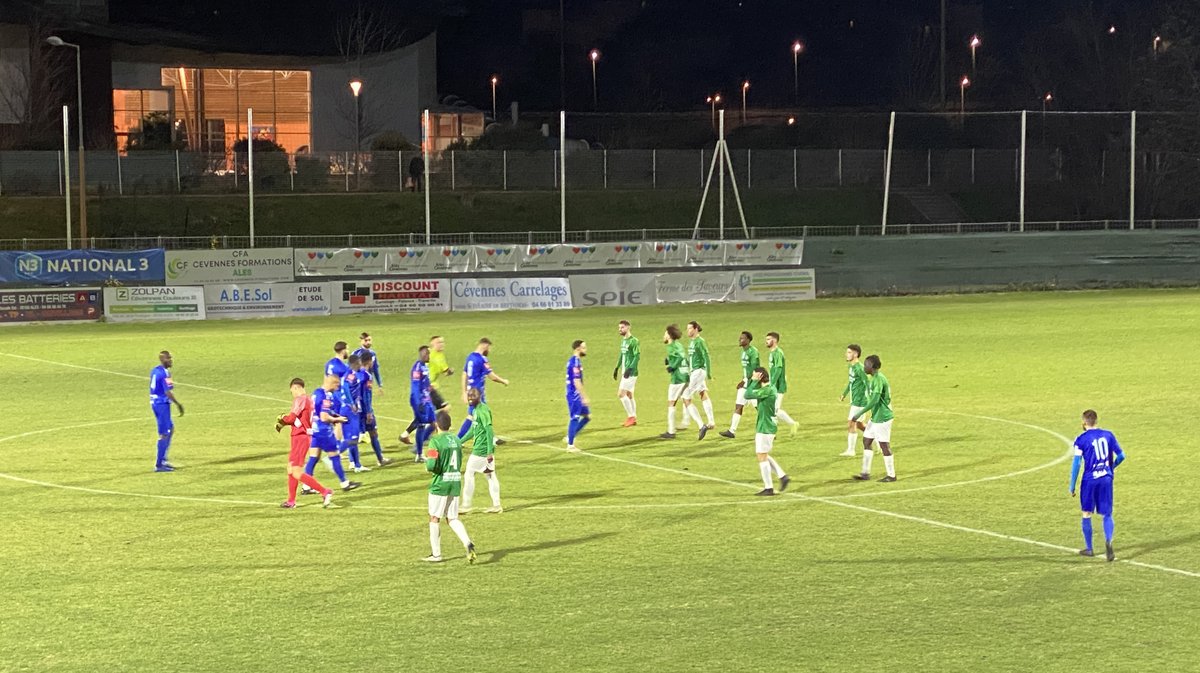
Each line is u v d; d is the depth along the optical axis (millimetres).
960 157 80250
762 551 17031
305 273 52781
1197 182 76562
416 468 23438
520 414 29188
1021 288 58781
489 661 12844
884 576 15781
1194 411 27781
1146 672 12367
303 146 81188
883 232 60375
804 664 12664
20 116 72625
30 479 22453
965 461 23156
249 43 78875
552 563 16562
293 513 19750
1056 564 16266
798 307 53469
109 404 31109
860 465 22969
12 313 48656
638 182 76562
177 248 64000
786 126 95188
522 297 54094
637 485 21484
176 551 17422
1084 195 78438
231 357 39656
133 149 72875
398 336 44531
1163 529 17969
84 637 13773
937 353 38312
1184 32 88562
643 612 14398
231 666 12812
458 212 71375
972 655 12883
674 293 55688
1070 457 23375
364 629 13922
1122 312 48719
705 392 26109
